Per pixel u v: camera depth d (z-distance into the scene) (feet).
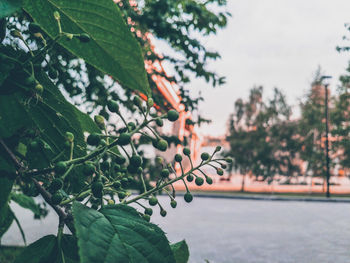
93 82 8.21
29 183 1.97
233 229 40.04
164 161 2.61
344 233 38.01
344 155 90.33
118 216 1.74
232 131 105.91
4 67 1.85
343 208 65.10
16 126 2.13
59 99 2.23
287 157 103.04
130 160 1.83
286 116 100.99
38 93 1.99
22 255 1.81
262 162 101.76
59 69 2.64
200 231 38.06
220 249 29.94
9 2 1.52
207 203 72.18
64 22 1.98
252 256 27.76
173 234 36.04
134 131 1.88
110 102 1.86
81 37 1.82
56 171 1.81
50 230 26.78
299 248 30.78
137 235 1.69
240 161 104.27
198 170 2.51
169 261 1.69
